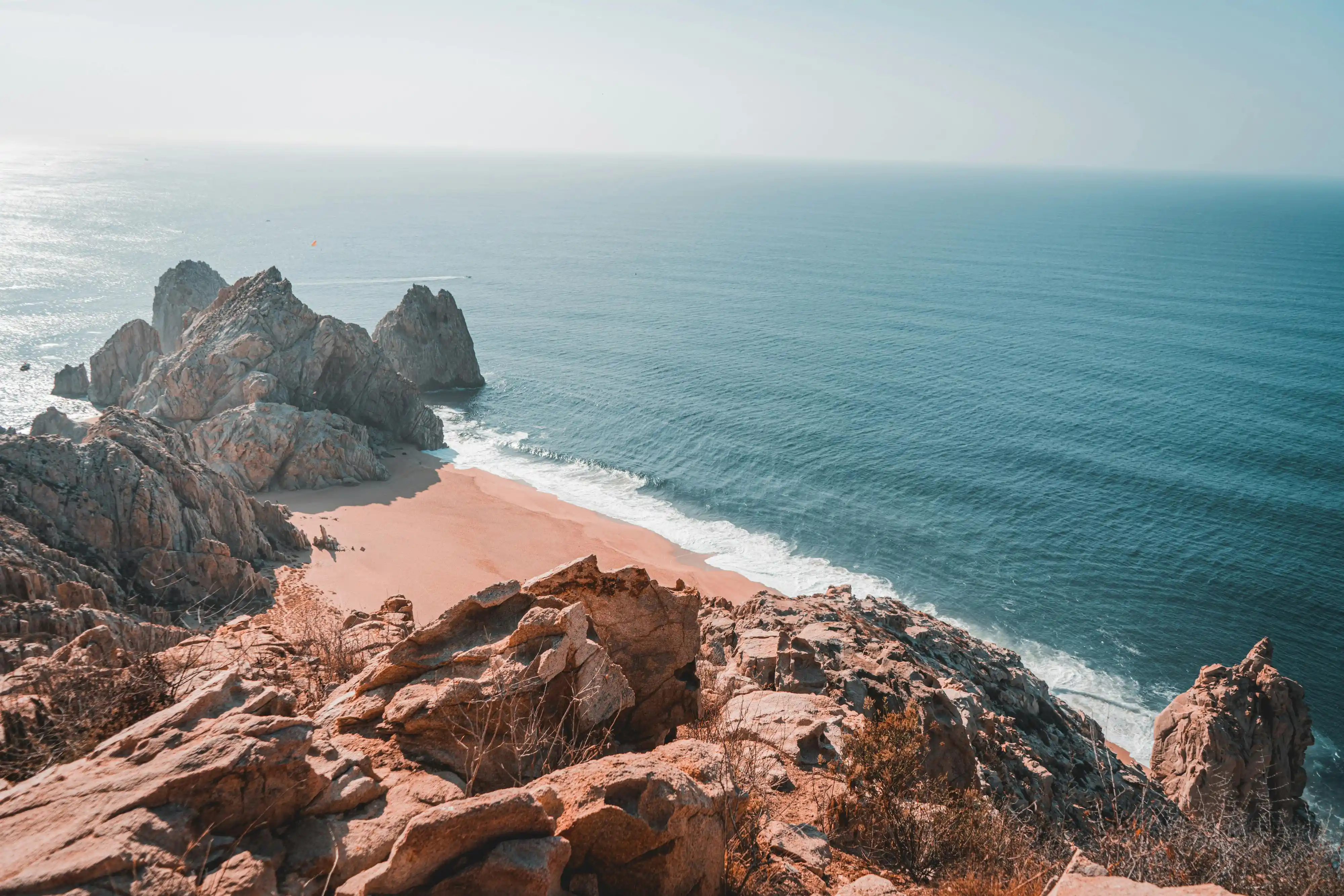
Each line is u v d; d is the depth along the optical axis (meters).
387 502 74.62
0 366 112.31
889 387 118.81
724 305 185.12
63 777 6.02
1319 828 30.39
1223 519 78.12
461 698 8.35
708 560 68.12
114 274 189.50
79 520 45.00
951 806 10.87
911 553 70.25
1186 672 55.97
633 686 11.12
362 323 166.88
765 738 12.55
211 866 5.49
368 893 5.53
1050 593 64.62
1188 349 148.00
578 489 82.25
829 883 8.59
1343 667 56.72
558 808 6.79
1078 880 6.59
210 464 74.19
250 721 6.64
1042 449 94.69
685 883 6.88
